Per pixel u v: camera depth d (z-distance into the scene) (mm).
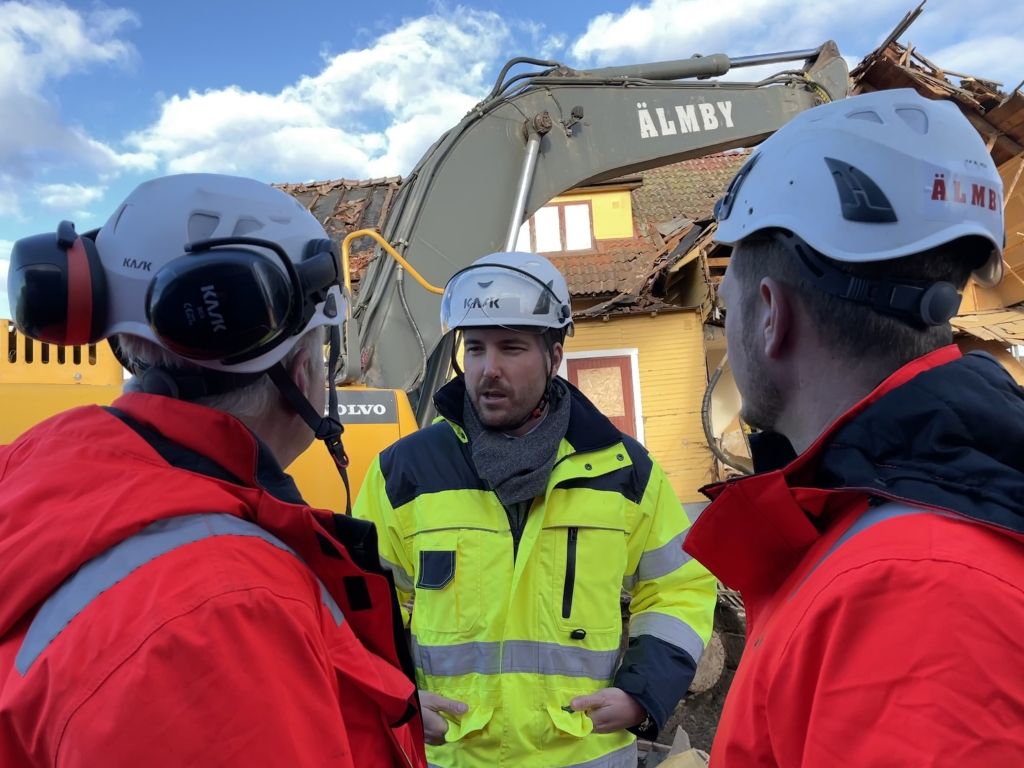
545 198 4492
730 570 979
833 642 662
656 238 11914
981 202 830
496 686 1635
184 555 702
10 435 2916
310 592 808
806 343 897
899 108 871
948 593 617
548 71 4711
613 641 1699
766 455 1123
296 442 1000
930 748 572
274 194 970
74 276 822
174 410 831
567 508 1744
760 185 946
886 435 772
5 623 683
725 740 820
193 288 780
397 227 4199
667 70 4918
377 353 3887
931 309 809
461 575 1720
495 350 1867
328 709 716
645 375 10188
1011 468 706
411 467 1886
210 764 613
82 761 599
